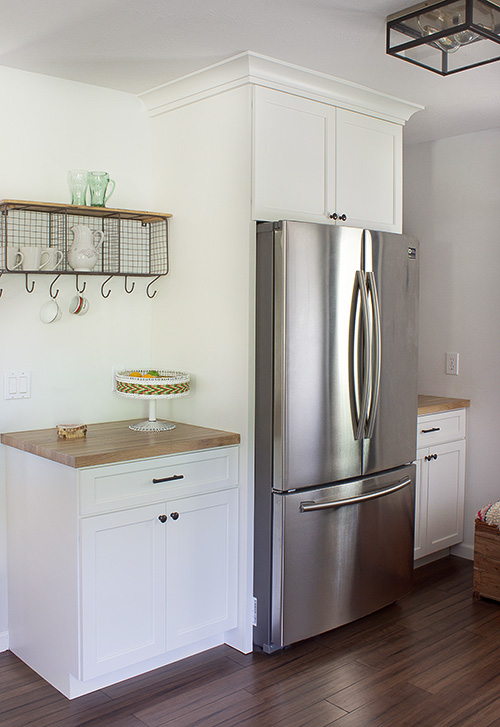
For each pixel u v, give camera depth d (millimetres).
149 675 2658
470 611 3252
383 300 3062
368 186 3211
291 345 2707
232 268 2838
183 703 2455
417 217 4152
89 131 3027
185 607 2711
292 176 2869
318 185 2977
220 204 2877
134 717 2365
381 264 3043
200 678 2633
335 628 3025
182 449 2645
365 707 2422
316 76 2832
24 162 2846
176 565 2672
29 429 2912
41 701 2480
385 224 3312
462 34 2256
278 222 2684
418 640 2949
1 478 2857
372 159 3223
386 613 3238
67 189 2977
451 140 3949
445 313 4039
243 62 2654
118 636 2516
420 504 3652
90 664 2439
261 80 2723
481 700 2467
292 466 2742
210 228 2932
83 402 3076
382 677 2631
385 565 3152
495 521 3289
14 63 2740
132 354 3234
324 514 2861
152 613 2611
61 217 2920
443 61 2447
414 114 3459
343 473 2932
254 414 2824
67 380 3018
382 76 2879
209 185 2926
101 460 2422
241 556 2852
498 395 3805
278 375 2713
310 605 2844
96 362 3111
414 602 3363
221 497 2799
